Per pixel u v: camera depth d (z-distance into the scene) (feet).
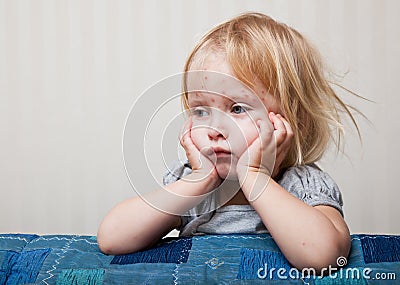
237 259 3.21
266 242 3.44
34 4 7.90
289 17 7.55
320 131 4.18
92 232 8.02
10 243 3.59
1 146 8.06
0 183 8.10
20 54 7.95
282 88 3.81
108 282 3.01
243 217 3.83
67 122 7.94
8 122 8.03
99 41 7.84
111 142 7.90
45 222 8.07
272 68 3.77
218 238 3.52
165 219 3.51
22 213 8.09
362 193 7.65
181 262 3.22
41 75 7.94
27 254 3.34
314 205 3.54
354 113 7.53
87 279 3.04
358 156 7.57
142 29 7.75
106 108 7.88
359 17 7.50
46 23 7.89
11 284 3.06
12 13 7.93
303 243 3.11
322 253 3.08
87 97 7.89
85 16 7.84
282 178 3.83
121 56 7.80
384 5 7.48
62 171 7.99
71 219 8.04
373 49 7.50
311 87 4.16
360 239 3.50
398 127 7.55
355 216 7.68
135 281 3.01
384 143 7.57
